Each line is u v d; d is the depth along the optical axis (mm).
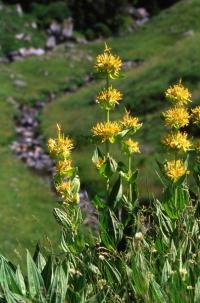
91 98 75188
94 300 5344
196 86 63625
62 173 6695
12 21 123250
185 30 109688
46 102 85000
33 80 95688
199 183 7023
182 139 6422
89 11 128625
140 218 6492
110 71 6852
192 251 6164
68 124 66875
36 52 114438
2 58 110938
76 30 126625
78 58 106938
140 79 71812
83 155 48562
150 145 48062
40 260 6117
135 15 132500
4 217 39562
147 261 5793
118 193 6836
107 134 6758
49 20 125812
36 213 41219
